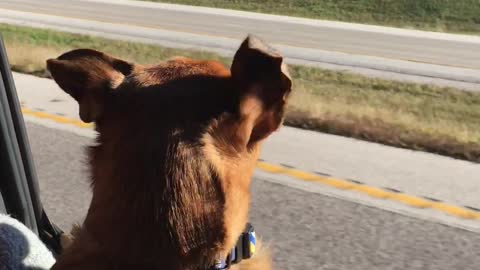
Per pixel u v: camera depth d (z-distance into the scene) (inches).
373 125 364.8
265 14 1015.0
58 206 240.8
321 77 553.6
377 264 205.2
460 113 430.6
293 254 210.2
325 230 227.0
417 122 386.0
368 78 557.9
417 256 210.7
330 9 1061.1
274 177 277.0
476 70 625.6
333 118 373.4
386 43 779.4
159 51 658.2
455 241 221.6
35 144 313.0
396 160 307.9
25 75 475.8
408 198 259.6
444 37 855.1
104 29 799.1
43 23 829.8
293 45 741.3
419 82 554.3
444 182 280.2
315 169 291.3
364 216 239.3
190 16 957.8
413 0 1064.2
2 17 864.9
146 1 1114.1
